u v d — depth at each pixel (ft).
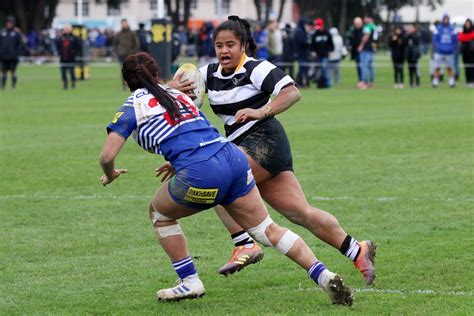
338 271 66.08
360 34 274.57
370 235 77.97
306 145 137.80
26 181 108.06
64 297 60.39
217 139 55.31
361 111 193.98
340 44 292.81
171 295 58.18
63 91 267.18
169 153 54.90
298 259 55.93
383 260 68.90
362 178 107.55
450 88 268.41
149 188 103.40
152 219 57.26
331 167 116.06
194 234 79.87
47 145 140.87
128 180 108.88
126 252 73.51
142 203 94.48
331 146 136.56
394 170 113.19
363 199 94.63
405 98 229.45
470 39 269.64
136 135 55.93
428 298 58.29
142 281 64.44
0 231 81.46
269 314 55.26
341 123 168.86
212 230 81.41
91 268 68.28
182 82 60.23
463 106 203.41
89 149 136.15
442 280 62.95
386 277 63.98
